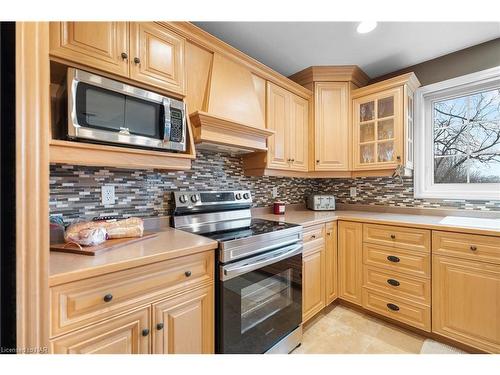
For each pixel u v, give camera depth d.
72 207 1.33
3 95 0.61
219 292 1.26
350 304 2.24
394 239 1.93
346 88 2.43
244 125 1.70
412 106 2.34
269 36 1.88
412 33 1.86
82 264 0.88
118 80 1.21
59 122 1.11
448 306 1.68
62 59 1.04
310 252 1.96
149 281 1.01
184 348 1.12
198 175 1.93
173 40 1.42
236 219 1.98
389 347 1.69
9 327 0.61
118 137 1.16
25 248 0.61
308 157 2.51
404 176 2.41
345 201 2.87
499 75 1.94
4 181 0.61
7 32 0.62
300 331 1.75
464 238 1.62
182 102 1.44
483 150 2.10
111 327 0.90
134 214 1.57
